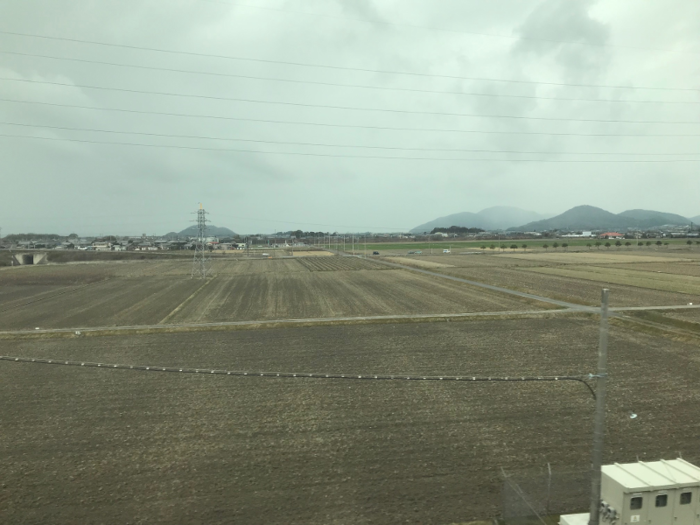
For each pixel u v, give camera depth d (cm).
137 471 1567
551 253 15375
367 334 3772
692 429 1819
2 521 1288
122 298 6406
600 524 1123
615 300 5188
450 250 18050
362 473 1530
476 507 1327
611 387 2322
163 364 2955
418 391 2325
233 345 3469
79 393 2370
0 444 1786
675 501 1084
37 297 6731
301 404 2173
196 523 1276
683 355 2930
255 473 1542
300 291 6794
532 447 1691
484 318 4356
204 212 9219
